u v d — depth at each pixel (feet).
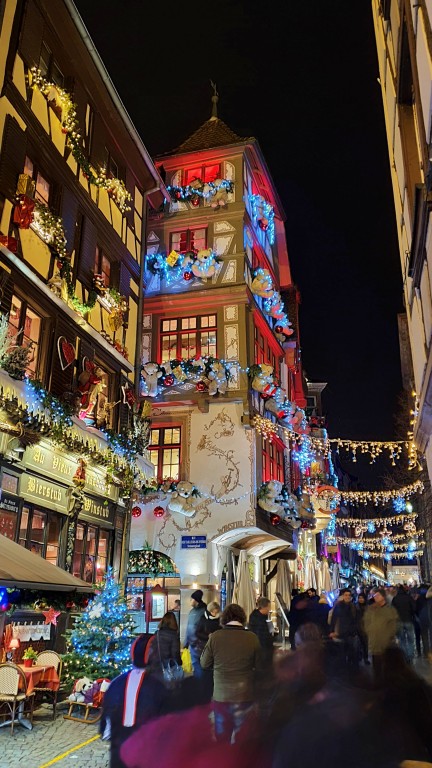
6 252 34.47
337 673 26.22
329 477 113.50
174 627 23.04
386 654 15.11
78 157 45.47
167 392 64.80
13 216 36.32
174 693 24.67
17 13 38.91
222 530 60.29
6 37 37.32
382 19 46.80
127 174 56.44
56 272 41.37
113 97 50.85
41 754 23.53
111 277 51.93
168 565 60.59
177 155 74.49
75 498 40.37
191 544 60.13
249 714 18.80
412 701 14.19
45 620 36.40
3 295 34.63
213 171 74.02
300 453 87.35
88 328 44.55
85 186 47.29
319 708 13.19
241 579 66.85
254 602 66.90
